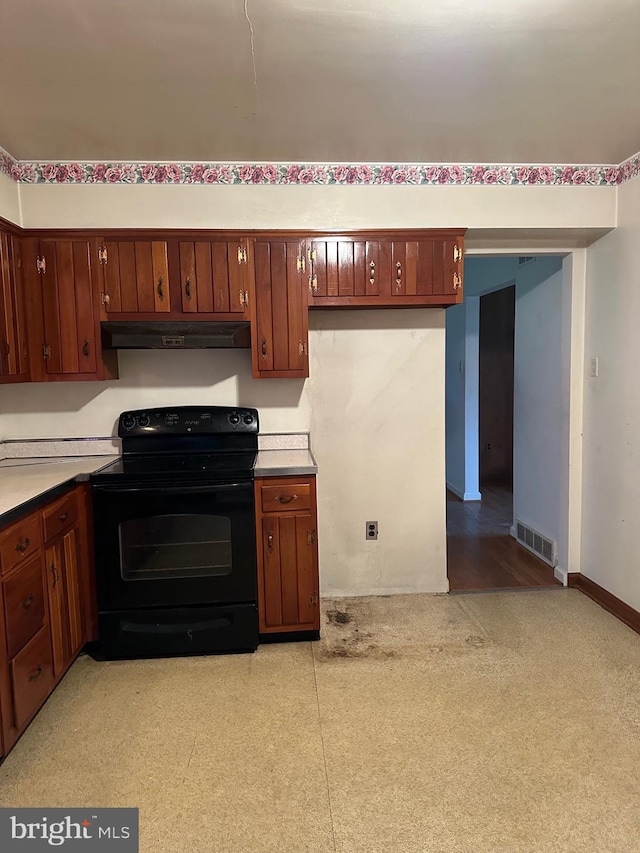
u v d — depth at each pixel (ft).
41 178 8.50
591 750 6.07
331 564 10.37
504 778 5.68
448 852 4.82
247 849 4.89
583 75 6.19
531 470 12.51
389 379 10.13
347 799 5.44
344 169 8.85
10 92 6.38
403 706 6.93
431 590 10.50
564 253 10.24
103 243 8.48
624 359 9.11
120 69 5.93
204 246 8.59
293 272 8.74
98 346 8.57
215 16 5.04
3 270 7.87
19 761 6.05
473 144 8.11
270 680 7.58
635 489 8.91
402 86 6.37
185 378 9.79
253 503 8.18
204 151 8.23
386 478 10.28
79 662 8.18
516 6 4.98
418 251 8.85
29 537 6.49
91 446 9.67
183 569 8.19
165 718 6.79
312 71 6.02
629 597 9.11
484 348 20.54
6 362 7.91
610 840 4.92
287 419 10.03
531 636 8.70
